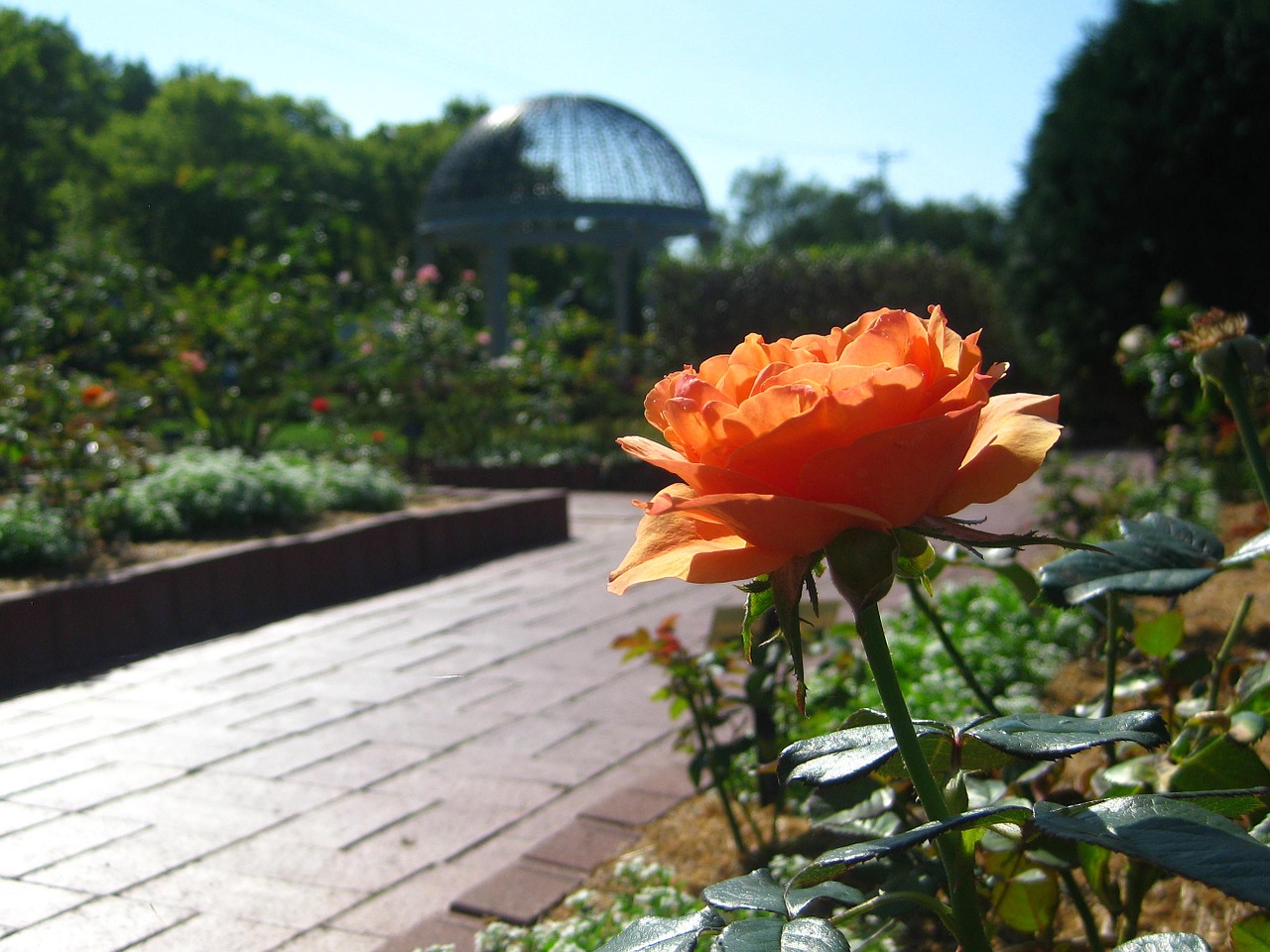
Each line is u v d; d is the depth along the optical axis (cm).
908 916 177
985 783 125
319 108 4272
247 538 638
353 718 414
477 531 771
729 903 71
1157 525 103
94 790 340
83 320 1167
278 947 243
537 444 1272
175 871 283
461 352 1240
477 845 300
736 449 63
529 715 417
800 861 220
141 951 241
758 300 1493
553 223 2030
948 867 75
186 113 3366
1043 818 62
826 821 125
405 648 520
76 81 3484
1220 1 808
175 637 535
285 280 1211
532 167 1917
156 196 2367
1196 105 812
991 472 67
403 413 1211
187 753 374
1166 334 573
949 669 382
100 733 396
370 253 3034
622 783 346
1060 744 71
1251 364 116
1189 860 56
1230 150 801
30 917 258
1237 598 419
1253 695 111
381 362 1238
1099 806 63
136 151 2953
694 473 65
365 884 276
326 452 1016
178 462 735
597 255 4131
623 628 555
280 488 718
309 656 503
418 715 417
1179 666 155
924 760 69
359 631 554
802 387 61
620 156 1958
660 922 74
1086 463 632
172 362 1049
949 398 64
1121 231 848
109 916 258
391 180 3638
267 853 295
